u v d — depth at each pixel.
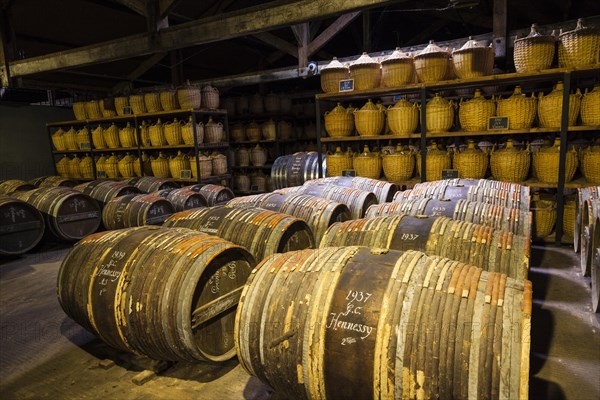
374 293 2.09
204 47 11.25
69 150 10.92
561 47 5.47
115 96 10.37
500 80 5.82
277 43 9.24
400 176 6.50
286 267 2.44
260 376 2.39
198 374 3.03
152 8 6.64
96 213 7.50
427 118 6.30
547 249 5.53
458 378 1.84
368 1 4.98
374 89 6.62
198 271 2.70
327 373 2.07
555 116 5.51
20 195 7.59
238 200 5.23
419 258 2.31
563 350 3.18
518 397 1.76
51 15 8.44
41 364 3.26
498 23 7.04
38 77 10.74
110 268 2.97
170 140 8.94
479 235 3.12
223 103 11.12
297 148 11.42
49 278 5.46
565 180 5.63
